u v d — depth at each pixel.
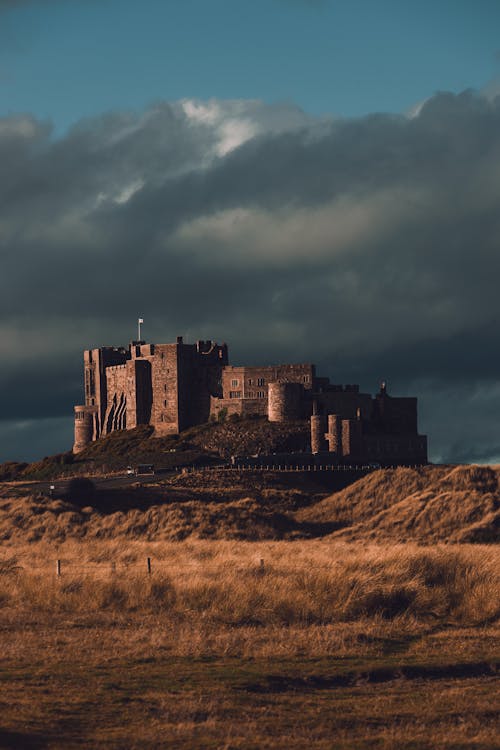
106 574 60.94
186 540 113.88
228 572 58.25
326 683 35.88
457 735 28.33
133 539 120.25
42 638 43.66
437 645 42.06
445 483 127.00
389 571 54.66
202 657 39.31
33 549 102.94
